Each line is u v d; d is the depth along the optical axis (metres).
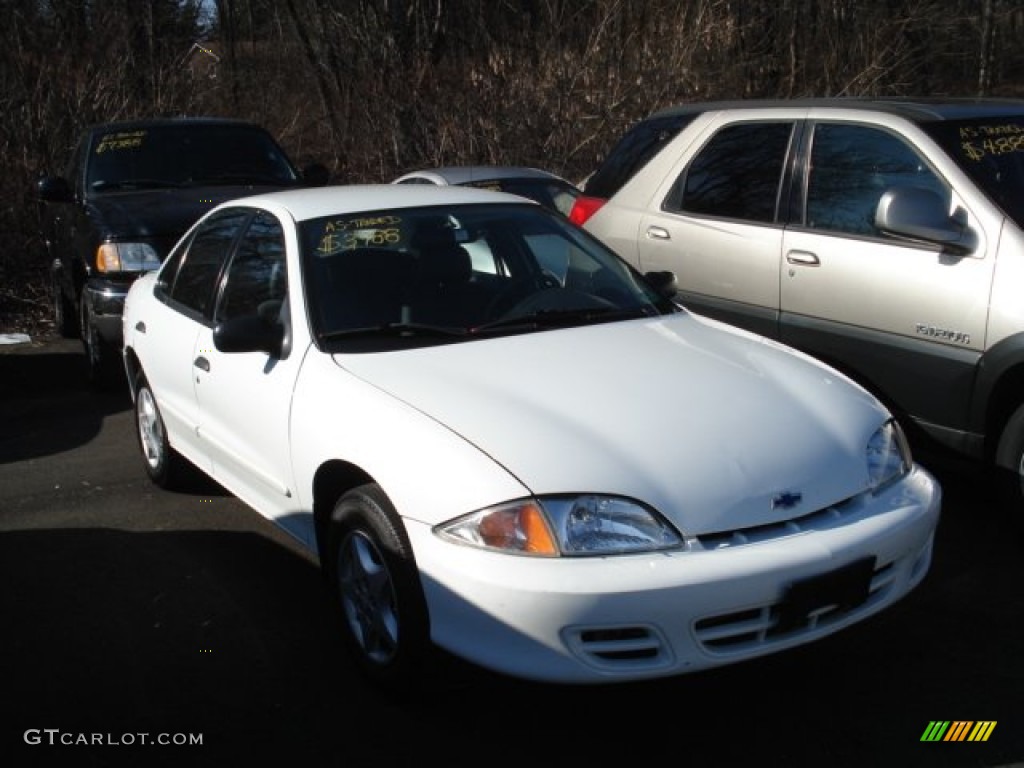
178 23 14.87
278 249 4.71
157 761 3.46
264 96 16.42
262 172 9.64
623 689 3.79
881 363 5.14
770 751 3.41
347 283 4.44
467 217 4.92
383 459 3.59
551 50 15.38
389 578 3.55
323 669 4.00
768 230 5.70
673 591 3.14
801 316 5.51
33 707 3.80
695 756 3.40
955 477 5.63
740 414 3.67
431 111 15.06
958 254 4.82
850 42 17.45
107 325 7.82
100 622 4.45
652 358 4.09
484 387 3.79
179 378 5.29
